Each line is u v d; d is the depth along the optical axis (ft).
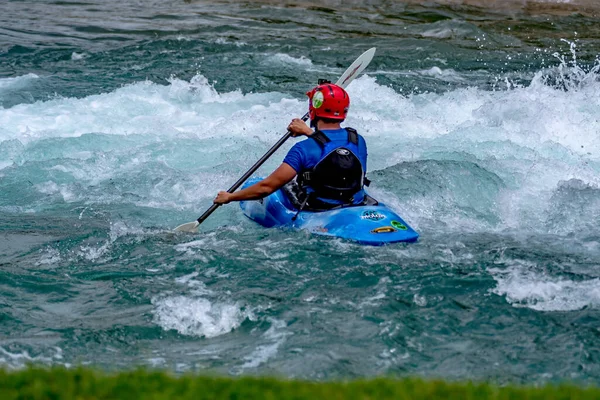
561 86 160.15
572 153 113.80
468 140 117.70
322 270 75.36
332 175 82.43
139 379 42.65
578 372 56.95
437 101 143.23
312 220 83.66
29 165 110.11
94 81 154.20
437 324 64.34
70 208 96.84
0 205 97.76
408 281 72.49
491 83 161.89
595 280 72.90
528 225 89.92
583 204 93.30
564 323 64.44
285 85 155.84
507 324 64.44
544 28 227.40
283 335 62.75
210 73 162.61
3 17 211.82
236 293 70.69
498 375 56.39
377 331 63.10
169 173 107.65
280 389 41.50
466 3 261.85
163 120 131.54
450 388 41.81
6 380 42.09
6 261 79.20
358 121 128.67
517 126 125.80
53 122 128.67
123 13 224.12
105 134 121.80
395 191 96.53
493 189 97.81
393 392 40.81
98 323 65.46
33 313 67.31
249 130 125.18
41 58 170.50
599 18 244.01
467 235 85.97
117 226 90.07
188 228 86.94
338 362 58.13
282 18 226.17
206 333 63.77
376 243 80.43
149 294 70.90
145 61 171.01
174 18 219.20
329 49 188.85
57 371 43.65
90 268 77.30
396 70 171.94
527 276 73.72
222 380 42.91
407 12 244.83
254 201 92.94
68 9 227.20
